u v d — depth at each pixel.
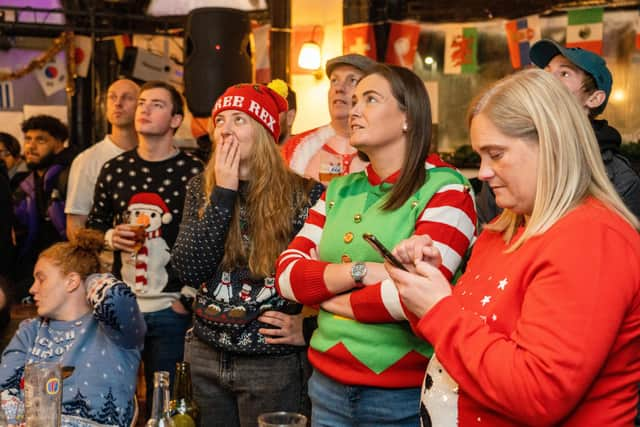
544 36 5.14
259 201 2.43
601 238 1.27
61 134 5.22
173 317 3.13
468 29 5.40
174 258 2.46
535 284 1.30
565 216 1.33
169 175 3.21
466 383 1.33
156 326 3.12
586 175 1.35
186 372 2.07
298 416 1.64
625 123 4.92
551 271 1.28
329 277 2.00
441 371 1.49
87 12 5.81
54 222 4.98
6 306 2.76
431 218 1.96
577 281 1.24
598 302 1.23
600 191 1.35
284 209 2.44
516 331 1.31
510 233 1.49
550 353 1.22
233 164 2.41
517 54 5.27
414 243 1.51
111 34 5.98
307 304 2.08
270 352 2.38
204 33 3.68
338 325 2.00
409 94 2.03
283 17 5.14
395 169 2.08
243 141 2.45
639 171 3.24
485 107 1.39
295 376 2.42
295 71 6.03
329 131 3.55
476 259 1.57
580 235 1.27
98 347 2.45
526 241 1.37
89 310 2.51
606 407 1.30
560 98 1.35
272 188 2.45
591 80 2.61
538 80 1.37
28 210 5.07
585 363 1.21
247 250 2.42
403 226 2.00
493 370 1.28
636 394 1.33
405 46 5.54
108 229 3.29
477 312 1.41
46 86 6.16
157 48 5.95
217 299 2.41
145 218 3.15
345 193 2.18
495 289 1.40
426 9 5.50
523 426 1.33
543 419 1.24
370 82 2.06
